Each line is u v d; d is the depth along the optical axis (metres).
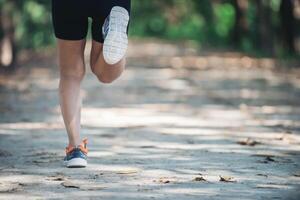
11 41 19.98
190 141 8.31
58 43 6.30
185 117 10.88
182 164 6.72
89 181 5.86
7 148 7.71
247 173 6.28
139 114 11.25
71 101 6.41
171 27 58.66
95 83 17.70
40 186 5.66
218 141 8.33
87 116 10.91
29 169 6.41
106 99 13.70
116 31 5.86
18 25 24.73
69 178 5.98
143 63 26.58
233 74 21.33
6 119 10.49
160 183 5.79
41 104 12.73
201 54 32.31
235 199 5.20
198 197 5.26
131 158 7.05
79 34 6.21
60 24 6.18
